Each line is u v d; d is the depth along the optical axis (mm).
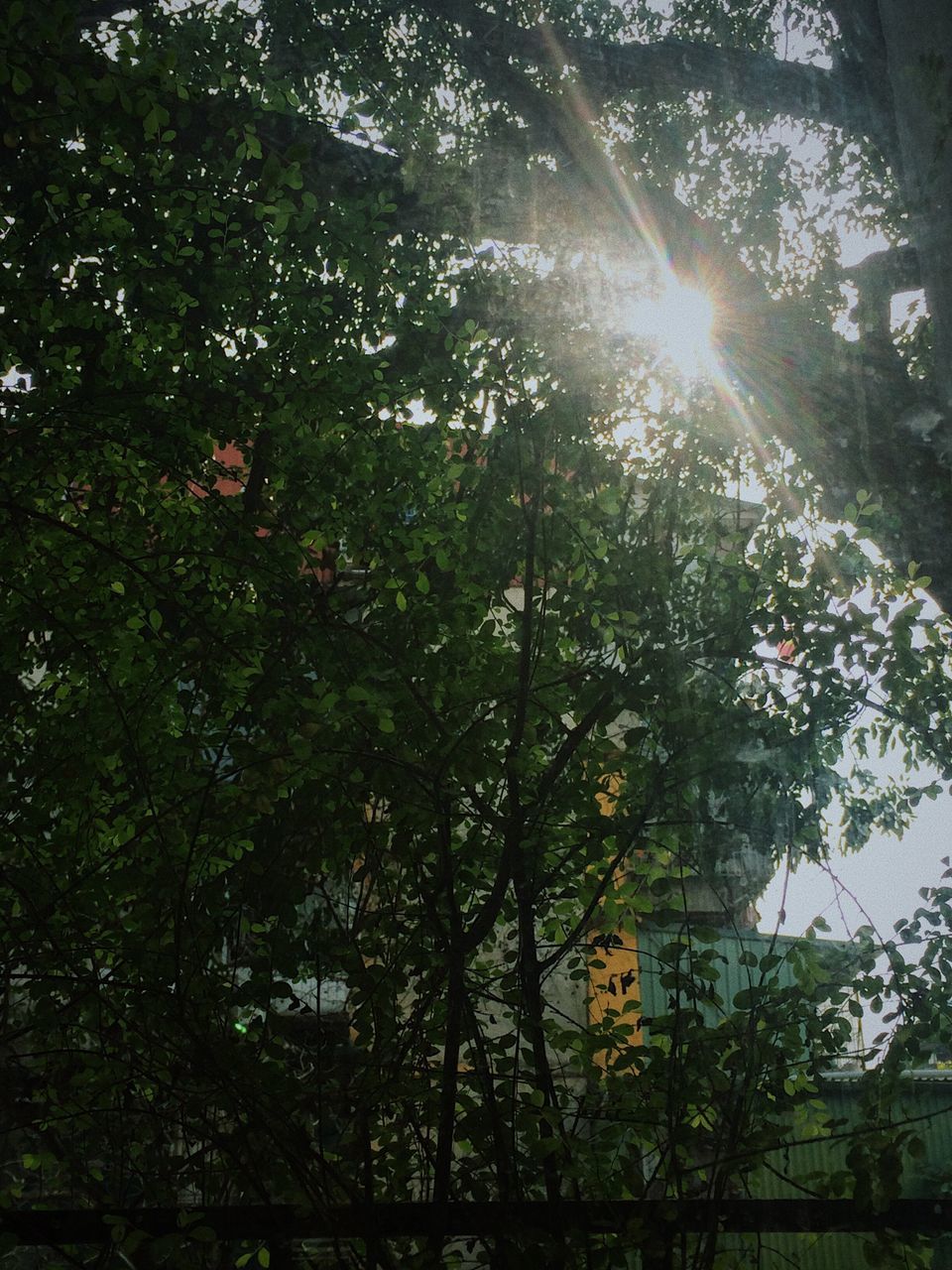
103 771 3975
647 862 3721
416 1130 3408
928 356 6441
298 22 6996
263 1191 3109
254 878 3656
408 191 5387
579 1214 3154
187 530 4355
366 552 4148
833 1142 3172
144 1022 3396
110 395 4285
